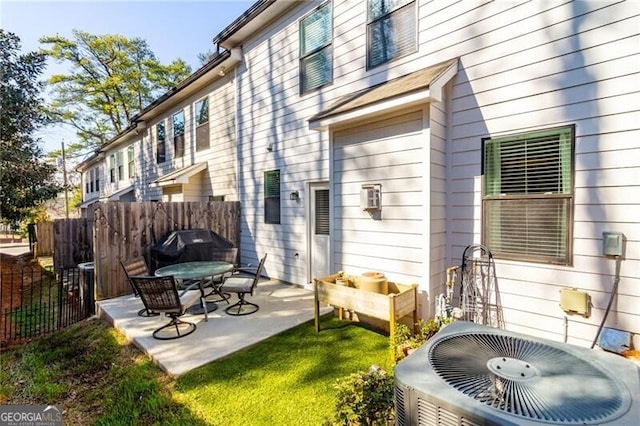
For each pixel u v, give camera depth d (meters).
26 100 7.59
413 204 4.02
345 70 5.52
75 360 3.82
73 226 9.06
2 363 3.93
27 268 10.28
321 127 4.84
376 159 4.38
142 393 2.97
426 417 1.27
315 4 6.00
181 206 7.07
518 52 3.63
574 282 3.34
